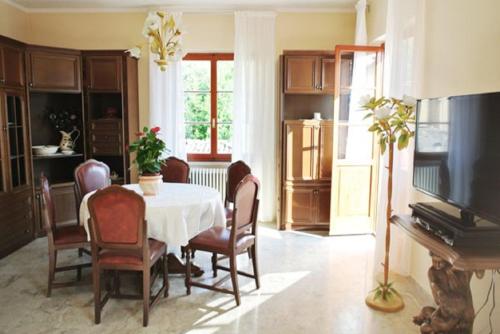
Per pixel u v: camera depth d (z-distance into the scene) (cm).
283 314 284
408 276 338
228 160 538
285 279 344
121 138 485
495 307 226
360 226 465
